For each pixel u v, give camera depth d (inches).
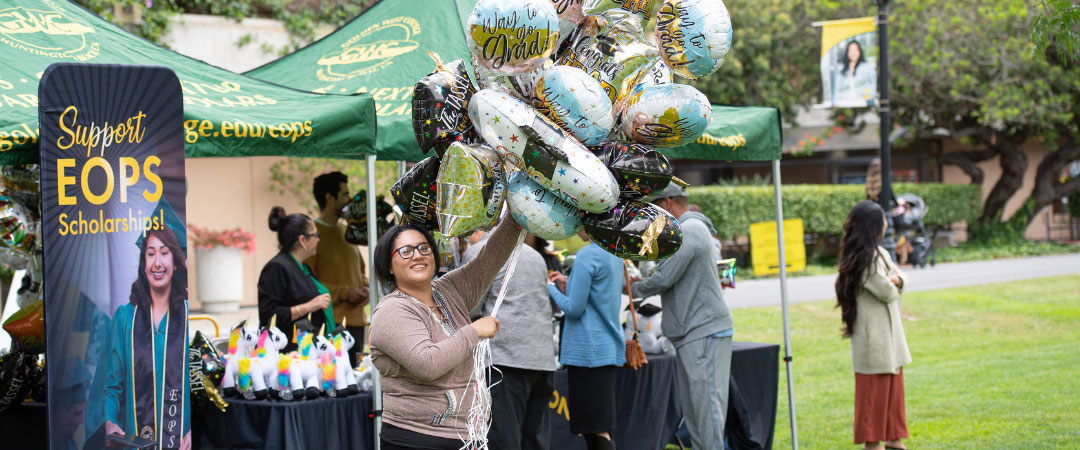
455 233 127.2
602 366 209.2
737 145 237.8
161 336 152.5
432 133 131.5
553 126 125.5
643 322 252.7
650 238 129.3
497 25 121.8
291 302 212.4
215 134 169.9
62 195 135.7
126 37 202.5
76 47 187.9
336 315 259.9
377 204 254.4
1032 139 1018.1
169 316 154.0
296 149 181.0
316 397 193.5
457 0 245.6
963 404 320.2
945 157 1023.6
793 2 908.0
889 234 435.2
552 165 124.6
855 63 417.1
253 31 537.6
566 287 212.4
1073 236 1129.4
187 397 157.2
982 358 411.2
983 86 845.8
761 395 262.8
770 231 319.3
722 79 890.1
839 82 421.1
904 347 240.8
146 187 149.2
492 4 121.6
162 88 150.9
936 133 987.3
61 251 135.6
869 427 239.6
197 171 542.0
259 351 194.7
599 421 209.6
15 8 188.2
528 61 124.3
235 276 534.9
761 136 248.8
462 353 135.3
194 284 535.2
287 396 190.2
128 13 487.8
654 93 133.1
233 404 193.0
